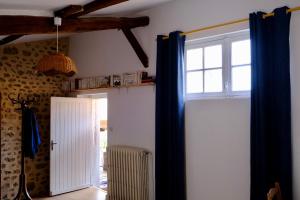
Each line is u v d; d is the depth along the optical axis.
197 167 3.38
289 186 2.61
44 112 5.18
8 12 3.18
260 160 2.73
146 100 4.04
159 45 3.66
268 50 2.79
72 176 5.13
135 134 4.19
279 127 2.68
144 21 3.98
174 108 3.44
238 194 3.03
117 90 4.52
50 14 3.45
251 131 2.82
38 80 5.12
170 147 3.45
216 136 3.22
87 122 5.38
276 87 2.71
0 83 4.62
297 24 2.66
